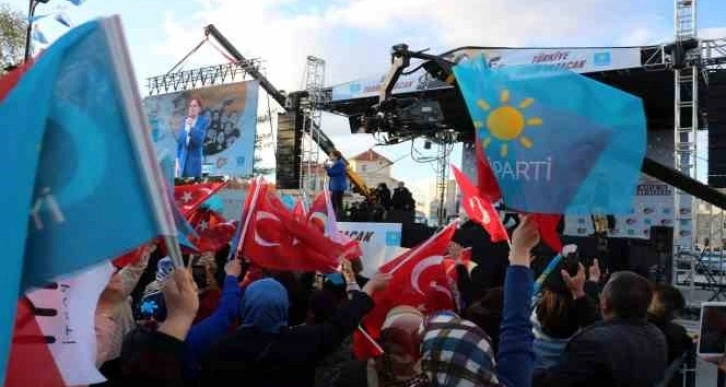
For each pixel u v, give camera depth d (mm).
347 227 10250
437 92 17062
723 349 3904
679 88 13375
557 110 2424
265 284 3160
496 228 4816
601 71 14211
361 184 21359
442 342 2127
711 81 12148
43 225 1492
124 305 3123
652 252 11695
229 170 21109
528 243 2467
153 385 2133
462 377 2053
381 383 2504
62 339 1794
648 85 15742
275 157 20844
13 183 1373
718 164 12039
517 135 2434
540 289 4012
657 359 3039
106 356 2641
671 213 17375
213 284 4715
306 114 20125
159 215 1609
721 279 13836
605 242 10523
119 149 1595
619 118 2398
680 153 13133
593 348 2949
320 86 19703
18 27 15531
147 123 1636
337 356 3711
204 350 3189
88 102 1586
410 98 17766
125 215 1571
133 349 2189
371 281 3385
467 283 5387
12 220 1341
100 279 1904
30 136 1418
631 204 2357
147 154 1623
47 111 1460
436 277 4004
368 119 18938
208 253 4883
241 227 4477
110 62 1612
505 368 2307
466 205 5031
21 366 1712
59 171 1528
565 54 14602
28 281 1471
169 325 2189
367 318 3900
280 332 3074
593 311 3861
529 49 14883
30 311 1747
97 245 1526
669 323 4184
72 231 1510
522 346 2328
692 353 4848
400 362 2477
